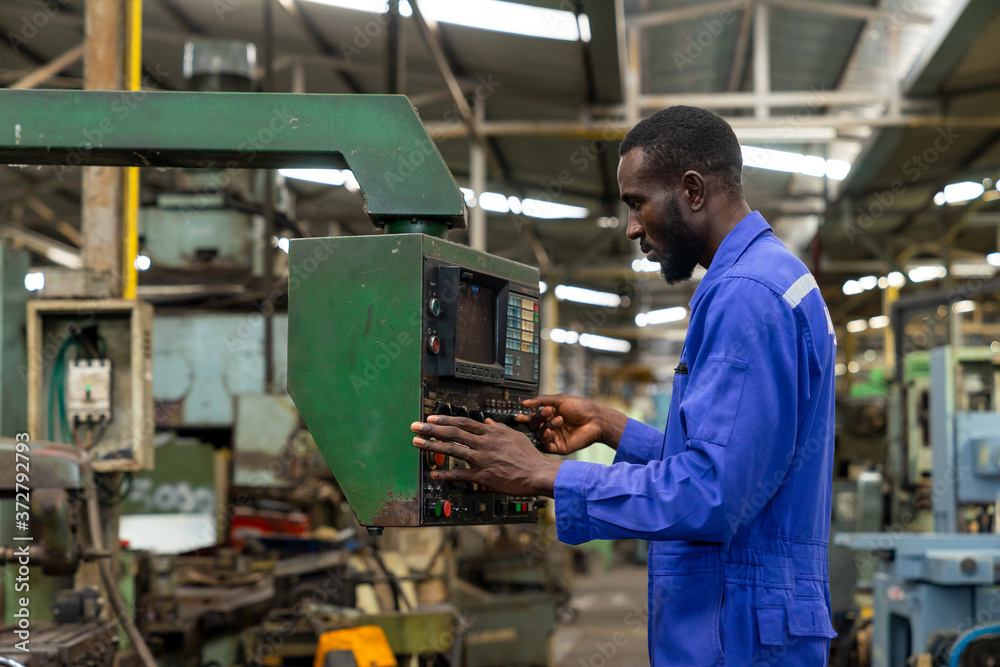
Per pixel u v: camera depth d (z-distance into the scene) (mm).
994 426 3852
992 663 2832
